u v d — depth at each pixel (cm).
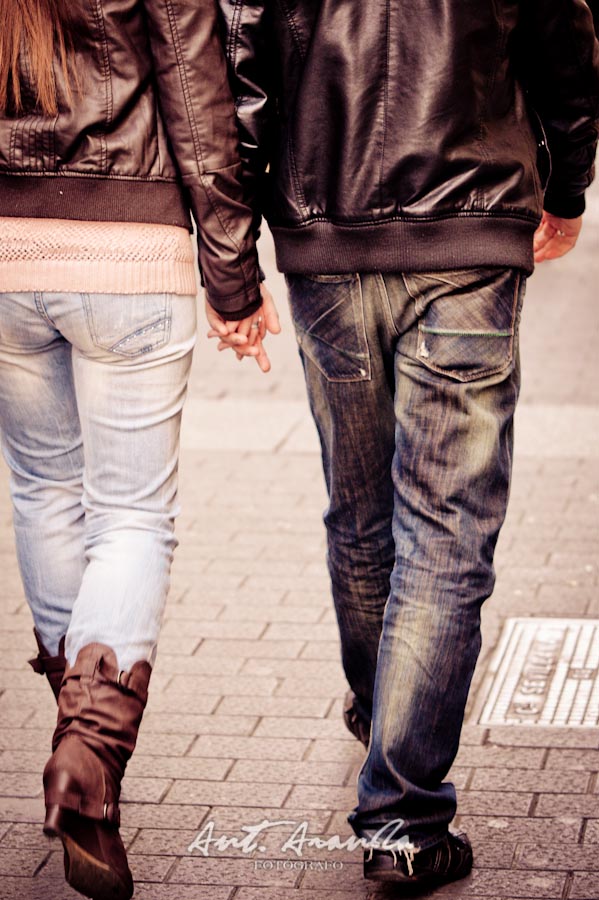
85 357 474
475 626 481
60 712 450
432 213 462
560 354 1373
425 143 457
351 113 462
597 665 698
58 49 451
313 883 509
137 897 501
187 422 1183
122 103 455
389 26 458
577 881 501
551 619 759
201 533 916
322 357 499
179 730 641
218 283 477
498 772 590
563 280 1794
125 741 448
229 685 689
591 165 526
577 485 982
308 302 494
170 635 754
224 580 834
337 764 604
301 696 675
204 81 456
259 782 589
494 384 474
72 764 429
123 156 457
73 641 459
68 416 514
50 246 458
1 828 554
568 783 577
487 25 457
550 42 473
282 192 485
